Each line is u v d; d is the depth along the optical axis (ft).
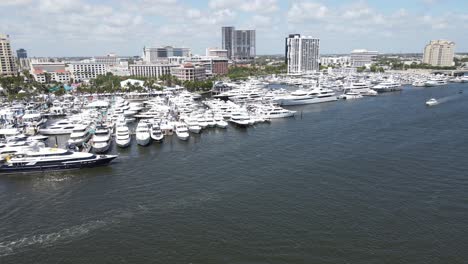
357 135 483.51
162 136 467.52
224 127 548.72
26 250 219.61
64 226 247.09
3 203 285.02
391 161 367.86
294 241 222.89
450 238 223.71
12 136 470.80
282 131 525.34
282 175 333.83
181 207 271.69
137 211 266.77
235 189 303.27
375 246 216.54
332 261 203.10
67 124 532.32
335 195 286.87
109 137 460.96
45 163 350.02
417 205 266.98
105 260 209.05
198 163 375.86
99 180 330.95
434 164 356.79
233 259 206.39
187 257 209.46
